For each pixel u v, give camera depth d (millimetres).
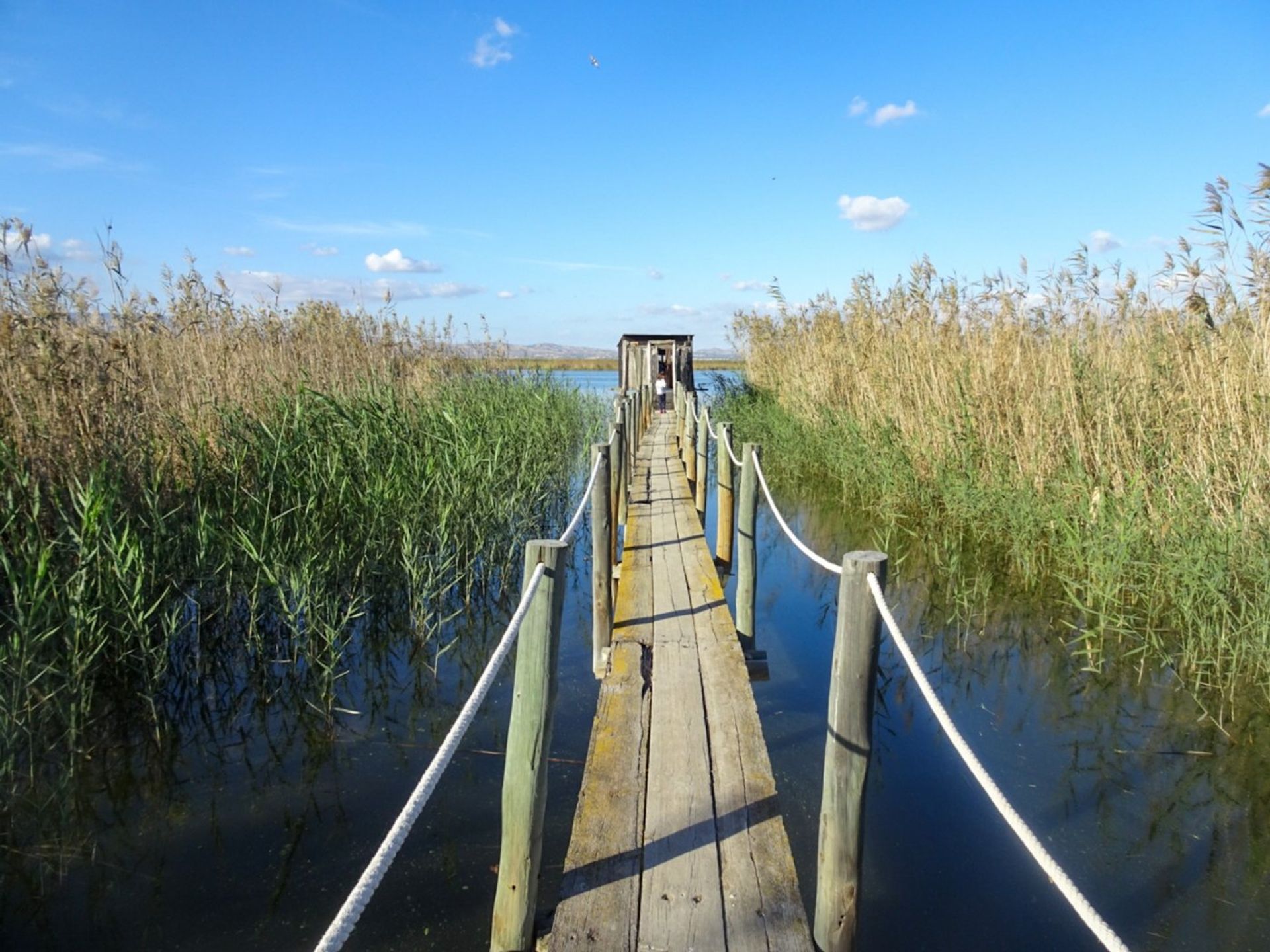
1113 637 5891
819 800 4004
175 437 6383
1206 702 4938
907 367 10672
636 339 23328
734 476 7973
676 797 3314
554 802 4023
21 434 5566
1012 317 9594
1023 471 8016
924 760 4426
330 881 3465
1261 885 3408
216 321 8992
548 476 10430
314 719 4941
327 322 11430
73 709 4301
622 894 2732
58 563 4980
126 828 3859
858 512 10234
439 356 14117
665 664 4695
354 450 7039
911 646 6012
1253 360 6426
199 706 5066
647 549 7340
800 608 7027
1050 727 4766
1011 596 6918
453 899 3330
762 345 18750
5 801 3980
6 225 6051
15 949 3094
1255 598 5211
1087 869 3510
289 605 5672
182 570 5520
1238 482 5906
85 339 6293
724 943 2510
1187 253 6875
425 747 4641
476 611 6812
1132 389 7488
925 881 3439
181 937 3145
